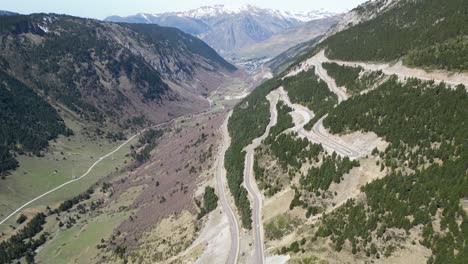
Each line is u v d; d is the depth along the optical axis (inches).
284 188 4279.0
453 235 2800.2
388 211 3198.8
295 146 4618.6
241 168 5118.1
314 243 3267.7
